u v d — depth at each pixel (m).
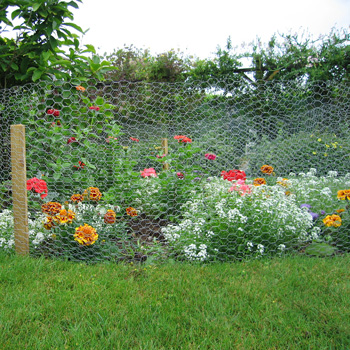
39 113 4.06
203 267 2.70
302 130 5.41
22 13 3.53
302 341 1.75
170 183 3.72
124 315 1.99
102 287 2.32
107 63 4.15
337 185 3.95
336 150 5.20
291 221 3.17
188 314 2.02
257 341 1.76
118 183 3.81
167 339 1.78
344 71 6.11
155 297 2.18
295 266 2.66
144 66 7.35
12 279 2.42
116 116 5.62
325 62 6.22
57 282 2.40
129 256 2.96
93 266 2.76
